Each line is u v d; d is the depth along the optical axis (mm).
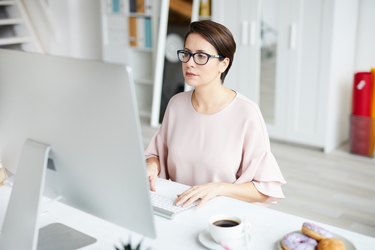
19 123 1264
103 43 5859
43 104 1176
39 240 1392
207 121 1870
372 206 3312
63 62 1094
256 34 4516
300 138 4500
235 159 1846
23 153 1247
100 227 1487
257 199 1797
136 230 1158
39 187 1212
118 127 1045
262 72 4582
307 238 1313
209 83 1827
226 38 1767
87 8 6211
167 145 2002
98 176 1140
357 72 4340
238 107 1854
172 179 2008
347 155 4332
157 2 5273
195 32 1765
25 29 5887
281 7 4332
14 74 1221
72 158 1172
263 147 1837
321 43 4195
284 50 4402
